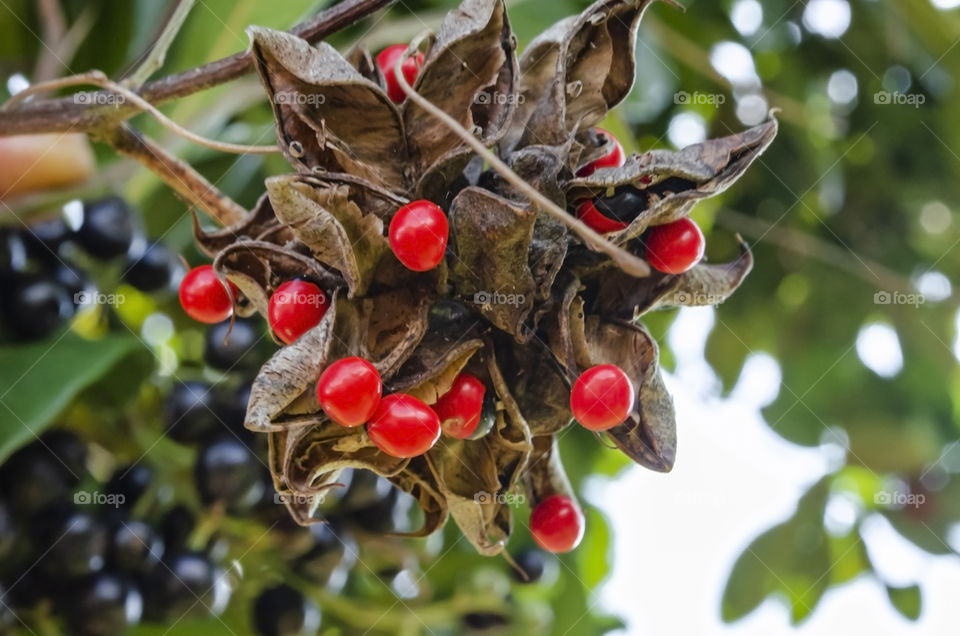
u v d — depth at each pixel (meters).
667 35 0.37
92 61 0.32
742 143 0.23
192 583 0.29
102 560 0.29
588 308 0.24
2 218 0.29
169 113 0.31
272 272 0.23
